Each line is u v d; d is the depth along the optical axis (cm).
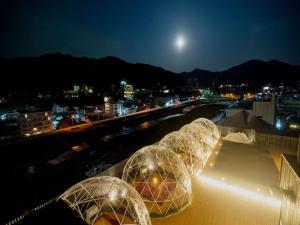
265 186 1126
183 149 1466
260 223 868
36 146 3856
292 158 838
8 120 6244
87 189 887
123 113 8462
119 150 3709
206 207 983
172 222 897
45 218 427
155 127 5525
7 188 2342
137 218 797
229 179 1214
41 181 2525
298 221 629
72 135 4647
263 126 2233
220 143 1894
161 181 1126
